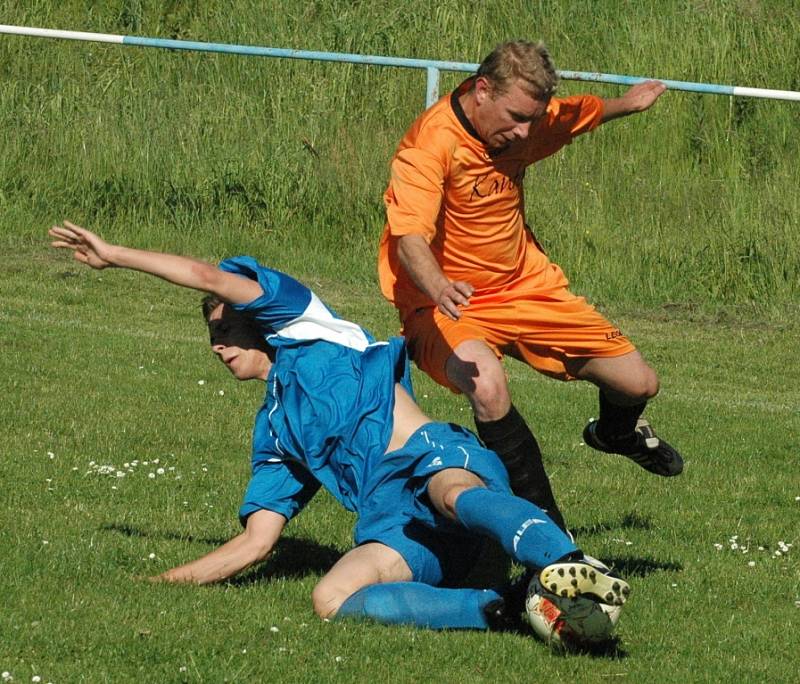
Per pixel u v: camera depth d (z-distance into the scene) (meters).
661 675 11.37
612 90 41.59
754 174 39.66
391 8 44.00
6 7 43.94
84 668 10.64
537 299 14.23
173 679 10.48
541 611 11.73
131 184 38.81
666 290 35.84
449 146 13.33
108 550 14.15
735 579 14.78
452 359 13.55
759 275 35.97
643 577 14.73
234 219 38.31
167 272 12.56
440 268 13.38
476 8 44.50
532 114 13.20
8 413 20.89
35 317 29.42
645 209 37.62
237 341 13.35
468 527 11.77
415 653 11.42
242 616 12.18
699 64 41.88
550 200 37.38
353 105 39.97
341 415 12.77
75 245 12.49
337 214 37.97
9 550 13.79
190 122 39.72
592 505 18.20
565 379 14.65
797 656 12.30
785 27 44.06
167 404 22.41
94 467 18.08
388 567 12.52
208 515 16.31
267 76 40.69
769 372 29.38
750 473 20.67
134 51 42.75
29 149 39.53
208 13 44.44
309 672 10.81
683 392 26.91
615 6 45.03
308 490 13.66
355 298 34.16
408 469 12.53
